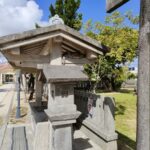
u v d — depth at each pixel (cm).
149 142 163
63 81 251
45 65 274
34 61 317
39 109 600
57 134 265
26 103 1117
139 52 171
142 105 165
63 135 267
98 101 425
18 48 288
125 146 409
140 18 170
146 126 163
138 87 171
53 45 320
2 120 674
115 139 368
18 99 714
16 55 306
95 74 1084
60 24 294
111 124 371
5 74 4406
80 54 343
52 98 280
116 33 729
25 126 566
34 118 436
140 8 171
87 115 488
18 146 398
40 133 292
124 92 1695
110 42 698
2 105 1082
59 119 261
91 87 1116
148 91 163
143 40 165
